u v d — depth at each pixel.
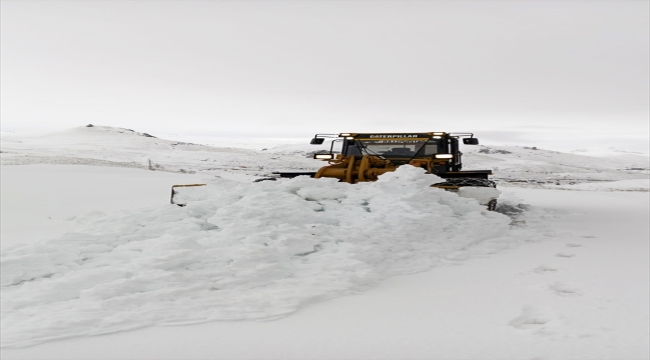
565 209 12.20
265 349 3.05
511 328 3.43
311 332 3.35
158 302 3.84
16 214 10.34
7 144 94.25
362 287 4.55
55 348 3.04
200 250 4.94
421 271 5.23
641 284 4.62
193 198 7.93
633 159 163.00
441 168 10.15
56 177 21.47
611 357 2.93
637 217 10.38
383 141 10.53
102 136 119.50
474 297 4.21
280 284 4.40
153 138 121.50
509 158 108.94
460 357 2.93
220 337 3.24
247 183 8.18
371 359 2.90
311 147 145.38
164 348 3.05
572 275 5.00
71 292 4.06
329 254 5.22
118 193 15.66
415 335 3.29
